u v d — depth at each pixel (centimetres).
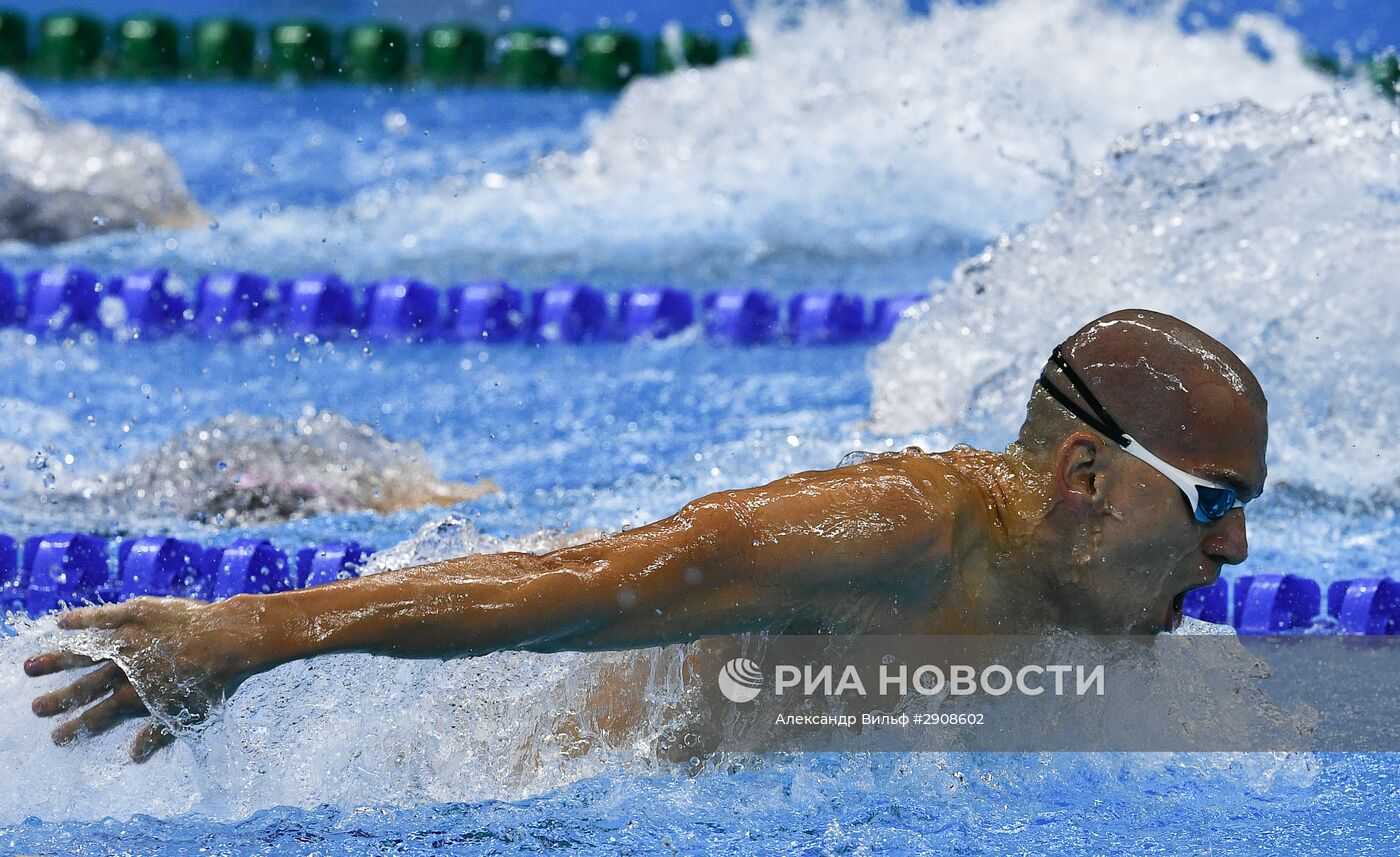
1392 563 1142
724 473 1300
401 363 1745
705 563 621
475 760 721
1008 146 2306
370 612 594
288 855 655
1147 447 650
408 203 2356
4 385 1603
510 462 1410
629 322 1869
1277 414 1330
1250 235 1423
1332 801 729
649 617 615
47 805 697
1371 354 1338
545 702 724
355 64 3177
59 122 2300
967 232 2173
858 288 1948
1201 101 2431
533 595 600
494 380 1684
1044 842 671
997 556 680
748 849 662
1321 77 2617
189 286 1919
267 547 1089
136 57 3166
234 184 2441
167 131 2769
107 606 603
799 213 2269
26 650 745
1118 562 665
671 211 2297
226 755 697
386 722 720
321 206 2336
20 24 3175
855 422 1499
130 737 697
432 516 1226
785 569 630
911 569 654
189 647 589
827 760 714
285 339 1817
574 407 1587
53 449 1405
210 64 3173
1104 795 716
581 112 2955
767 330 1853
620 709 721
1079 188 1503
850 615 662
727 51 3241
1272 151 1466
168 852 657
